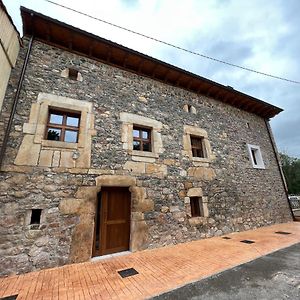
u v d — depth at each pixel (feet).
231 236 17.46
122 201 14.56
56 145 12.41
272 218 23.56
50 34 14.52
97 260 11.75
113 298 7.29
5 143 10.84
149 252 13.16
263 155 26.76
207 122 21.61
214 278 8.93
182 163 17.65
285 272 9.34
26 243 10.22
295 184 73.72
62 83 13.99
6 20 11.09
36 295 7.52
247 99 26.08
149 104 17.71
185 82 21.15
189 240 15.81
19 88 12.18
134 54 16.96
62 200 11.66
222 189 19.70
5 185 10.44
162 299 7.18
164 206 15.37
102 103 15.10
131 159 14.90
